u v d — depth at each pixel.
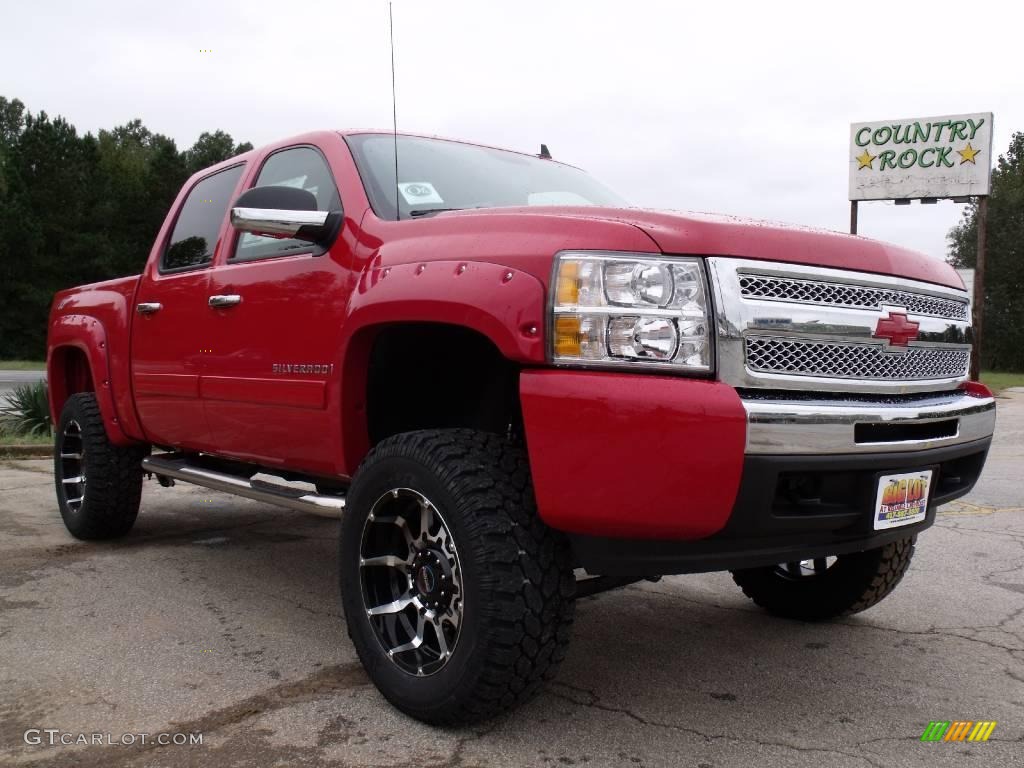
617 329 2.23
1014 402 17.66
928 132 20.73
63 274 54.12
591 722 2.56
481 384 3.03
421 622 2.60
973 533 5.24
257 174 3.81
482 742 2.42
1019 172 53.62
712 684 2.87
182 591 3.89
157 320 4.06
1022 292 49.75
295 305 3.16
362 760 2.31
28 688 2.77
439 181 3.36
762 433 2.18
